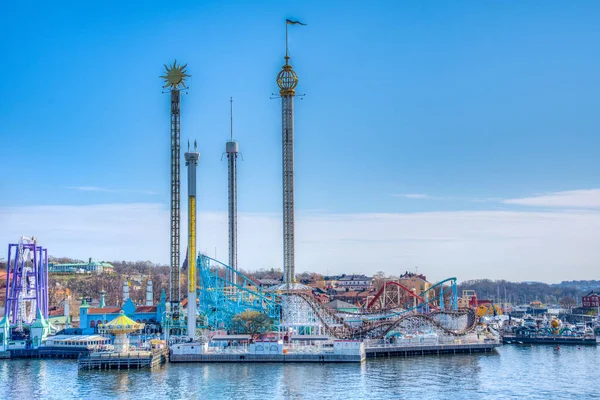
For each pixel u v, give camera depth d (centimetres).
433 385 17362
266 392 16438
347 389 16762
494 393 16412
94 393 16550
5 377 19075
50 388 17250
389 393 16288
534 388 17088
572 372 19838
